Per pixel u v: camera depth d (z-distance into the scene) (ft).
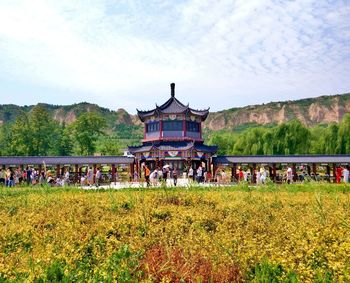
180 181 156.97
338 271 29.43
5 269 30.07
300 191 86.38
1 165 182.39
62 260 32.48
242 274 30.09
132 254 33.24
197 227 45.91
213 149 199.93
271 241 37.81
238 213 55.26
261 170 145.18
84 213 57.57
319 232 38.91
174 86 209.87
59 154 428.15
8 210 60.90
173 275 28.99
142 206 58.70
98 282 28.04
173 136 197.67
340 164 185.16
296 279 28.07
